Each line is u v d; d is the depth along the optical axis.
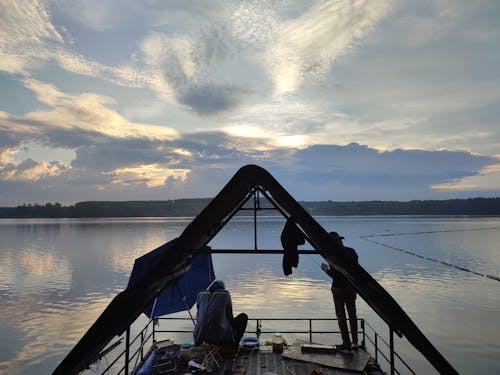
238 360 7.45
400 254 82.12
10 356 22.97
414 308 34.00
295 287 44.09
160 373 6.87
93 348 3.92
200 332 7.17
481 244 108.12
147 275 4.13
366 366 7.21
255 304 34.75
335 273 7.93
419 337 4.11
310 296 38.41
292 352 7.76
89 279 51.62
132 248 100.06
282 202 4.52
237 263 70.88
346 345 7.77
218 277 53.22
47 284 48.06
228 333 7.18
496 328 27.86
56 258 78.00
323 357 7.47
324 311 32.03
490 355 22.53
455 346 24.12
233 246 102.31
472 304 35.62
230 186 4.49
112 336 4.01
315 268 61.62
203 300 7.46
